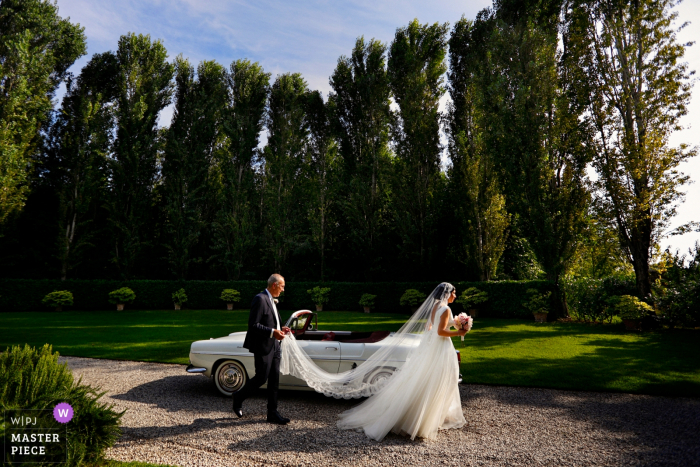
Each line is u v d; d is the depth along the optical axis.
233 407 4.91
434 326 4.56
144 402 5.60
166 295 24.09
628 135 14.95
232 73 28.25
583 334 12.35
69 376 3.63
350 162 25.53
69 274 25.97
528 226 17.28
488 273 20.14
